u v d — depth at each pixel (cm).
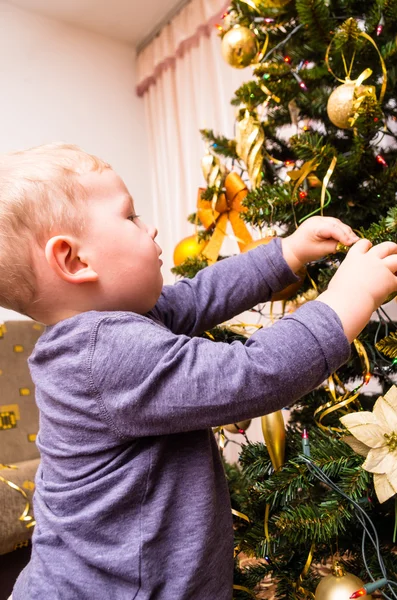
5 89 196
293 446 73
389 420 57
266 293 71
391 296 57
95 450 54
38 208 55
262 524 72
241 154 84
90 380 52
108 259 56
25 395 123
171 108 207
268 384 49
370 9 78
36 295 57
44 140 203
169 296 70
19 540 87
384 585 61
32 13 205
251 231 136
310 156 73
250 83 86
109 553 52
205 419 50
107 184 59
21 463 103
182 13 196
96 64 219
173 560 52
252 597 70
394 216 61
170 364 50
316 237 68
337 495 63
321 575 75
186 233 201
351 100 66
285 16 87
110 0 199
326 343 50
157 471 54
